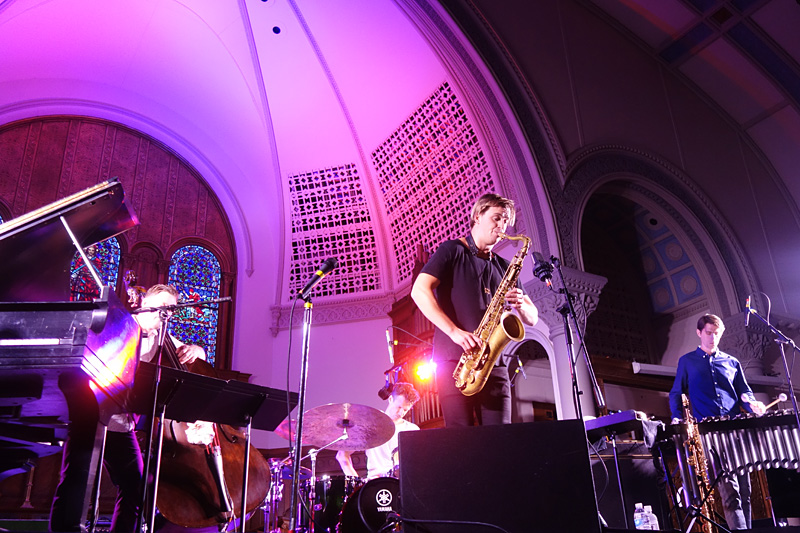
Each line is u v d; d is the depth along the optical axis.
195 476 4.24
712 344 5.32
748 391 5.26
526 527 2.59
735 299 9.75
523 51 9.64
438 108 10.12
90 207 3.22
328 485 5.75
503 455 2.70
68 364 2.46
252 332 10.99
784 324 9.92
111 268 10.34
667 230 10.34
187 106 11.48
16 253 3.08
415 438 2.77
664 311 10.59
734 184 10.69
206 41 10.48
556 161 9.09
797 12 9.62
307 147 11.42
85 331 2.51
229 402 3.42
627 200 10.25
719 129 11.09
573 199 9.01
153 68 10.84
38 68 10.06
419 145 10.55
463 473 2.70
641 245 10.80
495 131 9.14
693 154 10.58
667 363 10.34
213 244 11.47
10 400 2.71
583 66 10.14
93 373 2.55
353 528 5.22
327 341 10.84
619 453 4.60
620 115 10.14
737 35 10.20
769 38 10.03
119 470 3.25
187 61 10.76
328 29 10.22
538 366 9.29
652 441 3.60
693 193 10.20
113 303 2.71
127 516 3.22
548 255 8.45
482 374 3.12
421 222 10.72
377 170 11.26
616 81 10.40
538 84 9.54
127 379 2.84
